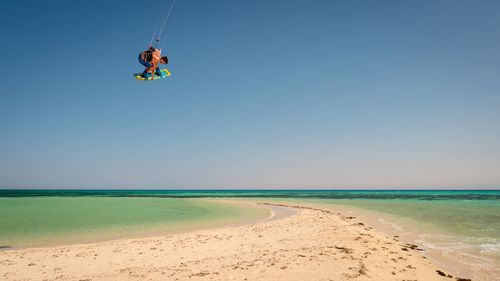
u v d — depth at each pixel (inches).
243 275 390.3
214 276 389.7
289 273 393.7
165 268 439.8
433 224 991.6
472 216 1229.1
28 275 421.7
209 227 904.9
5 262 488.1
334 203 2213.3
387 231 851.4
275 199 2955.2
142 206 1752.0
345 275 386.0
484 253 597.0
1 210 1374.3
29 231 816.3
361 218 1165.1
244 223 1004.6
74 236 741.3
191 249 573.3
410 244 676.1
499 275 465.1
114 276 406.9
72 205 1731.1
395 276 413.1
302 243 614.9
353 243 611.8
